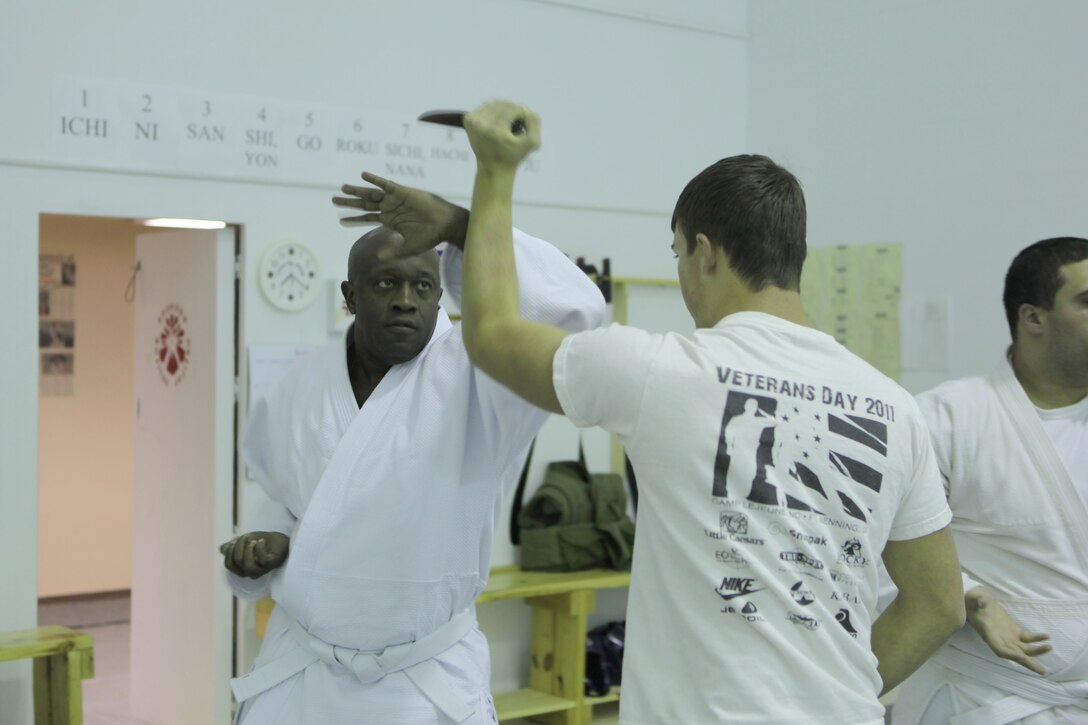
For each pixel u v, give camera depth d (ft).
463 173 14.03
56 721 11.02
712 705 4.15
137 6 11.93
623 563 14.06
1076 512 6.66
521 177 14.49
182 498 13.46
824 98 15.30
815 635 4.22
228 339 12.74
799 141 15.64
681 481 4.24
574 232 14.96
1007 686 6.67
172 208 12.16
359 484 6.08
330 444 6.29
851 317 14.88
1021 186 13.15
